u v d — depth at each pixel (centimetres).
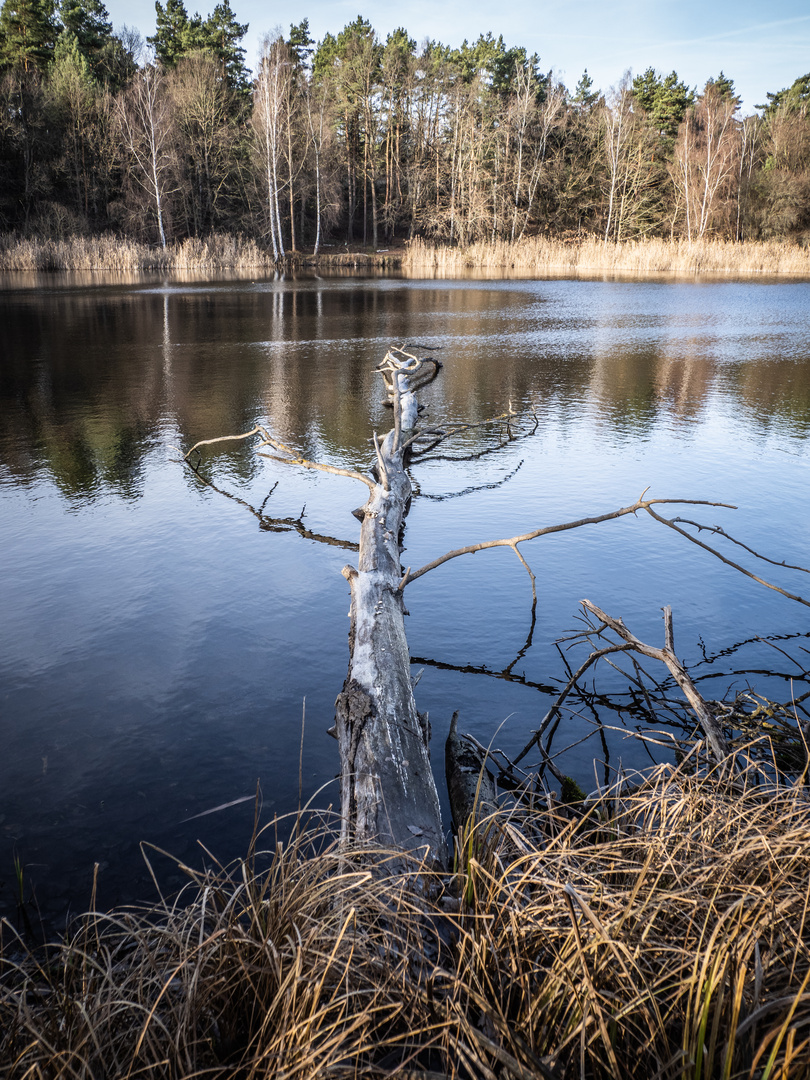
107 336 1524
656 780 221
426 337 1556
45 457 694
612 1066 131
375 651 304
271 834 236
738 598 405
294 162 4650
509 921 168
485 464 689
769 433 797
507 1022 142
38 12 4591
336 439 761
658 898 162
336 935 166
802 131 4844
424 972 162
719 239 4466
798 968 146
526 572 440
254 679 328
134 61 4947
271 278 3347
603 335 1595
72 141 4166
